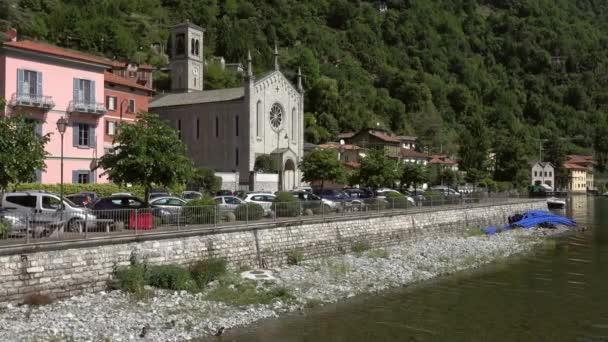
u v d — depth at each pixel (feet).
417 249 152.35
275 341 72.33
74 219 88.02
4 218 80.33
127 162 112.06
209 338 72.02
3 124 87.15
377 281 110.42
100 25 513.04
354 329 79.05
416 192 241.35
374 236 153.07
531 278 119.65
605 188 604.49
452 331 79.56
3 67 165.68
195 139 294.66
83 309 76.89
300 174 293.64
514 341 75.72
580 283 114.62
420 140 500.74
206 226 107.65
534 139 634.84
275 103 294.05
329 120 483.92
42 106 171.94
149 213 100.68
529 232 212.64
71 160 183.42
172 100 308.81
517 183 393.91
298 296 94.84
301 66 569.23
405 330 79.41
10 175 85.51
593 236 203.82
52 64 177.17
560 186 575.38
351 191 219.82
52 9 492.13
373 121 524.11
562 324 84.02
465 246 163.32
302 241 127.34
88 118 188.55
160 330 72.38
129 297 84.17
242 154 279.69
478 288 108.47
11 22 242.37
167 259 96.17
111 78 225.15
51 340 65.21
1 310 72.49
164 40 599.16
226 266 105.19
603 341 76.28
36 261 76.89
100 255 85.66
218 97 293.02
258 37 652.89
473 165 370.32
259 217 124.26
